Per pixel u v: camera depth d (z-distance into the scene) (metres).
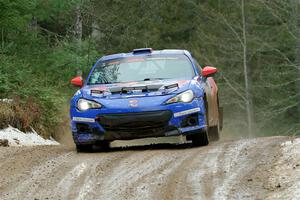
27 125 42.06
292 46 108.12
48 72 57.09
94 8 78.50
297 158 21.91
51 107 47.38
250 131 102.69
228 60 111.44
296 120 108.56
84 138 28.97
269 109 105.94
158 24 112.56
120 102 28.73
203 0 119.56
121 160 24.97
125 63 32.03
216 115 34.81
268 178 20.05
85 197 19.33
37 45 58.97
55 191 20.36
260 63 114.00
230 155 24.42
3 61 49.03
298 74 102.12
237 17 112.25
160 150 27.94
